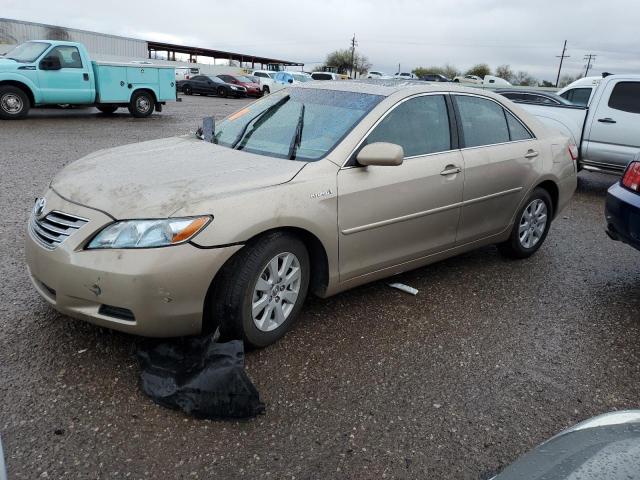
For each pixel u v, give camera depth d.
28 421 2.61
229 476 2.38
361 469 2.48
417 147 4.06
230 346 2.82
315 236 3.38
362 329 3.73
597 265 5.40
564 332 3.92
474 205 4.49
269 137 3.92
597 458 1.64
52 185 3.37
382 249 3.86
